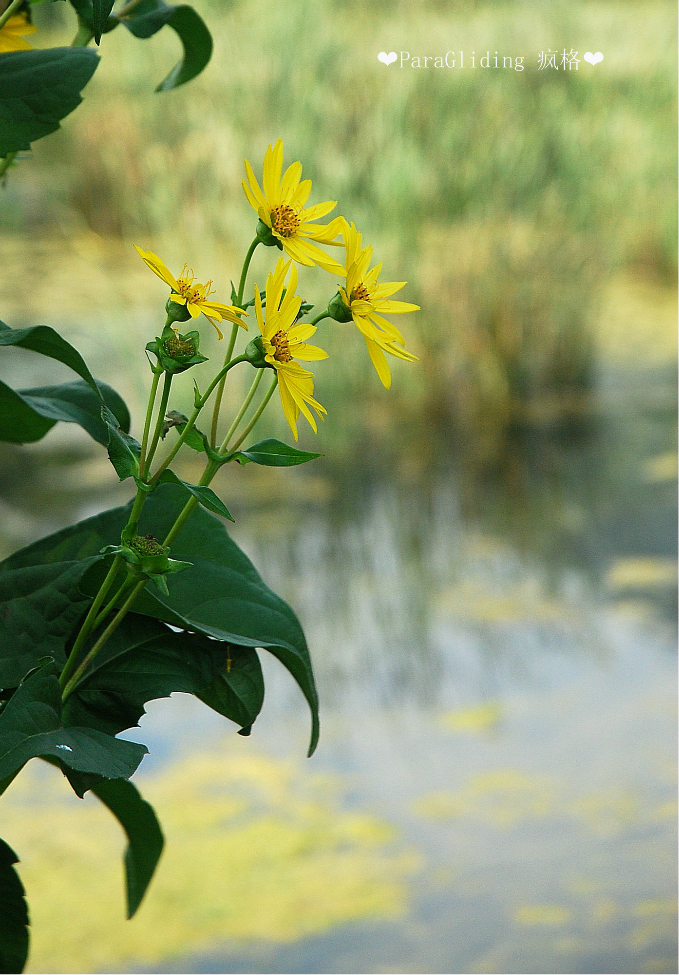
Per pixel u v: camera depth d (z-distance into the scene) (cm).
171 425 152
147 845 167
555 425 905
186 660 158
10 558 159
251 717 158
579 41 1220
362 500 762
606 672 557
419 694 539
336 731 525
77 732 151
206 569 160
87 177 1243
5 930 155
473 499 765
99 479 775
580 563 661
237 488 794
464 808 461
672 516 723
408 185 940
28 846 439
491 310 934
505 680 557
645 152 1223
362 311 154
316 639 595
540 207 1027
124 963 368
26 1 163
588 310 1011
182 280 151
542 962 371
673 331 1113
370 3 1172
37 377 859
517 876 425
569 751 501
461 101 1053
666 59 1262
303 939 382
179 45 1162
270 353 152
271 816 459
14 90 155
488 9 1205
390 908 400
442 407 910
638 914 399
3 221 1235
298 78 1008
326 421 846
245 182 152
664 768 484
